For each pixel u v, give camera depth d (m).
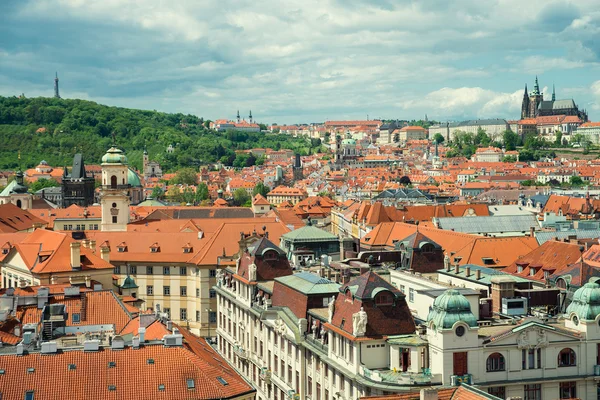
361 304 118.88
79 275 183.75
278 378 151.50
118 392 99.19
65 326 129.38
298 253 189.75
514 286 136.25
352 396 117.19
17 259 196.25
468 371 109.31
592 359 114.75
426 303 132.88
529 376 112.06
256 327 167.38
